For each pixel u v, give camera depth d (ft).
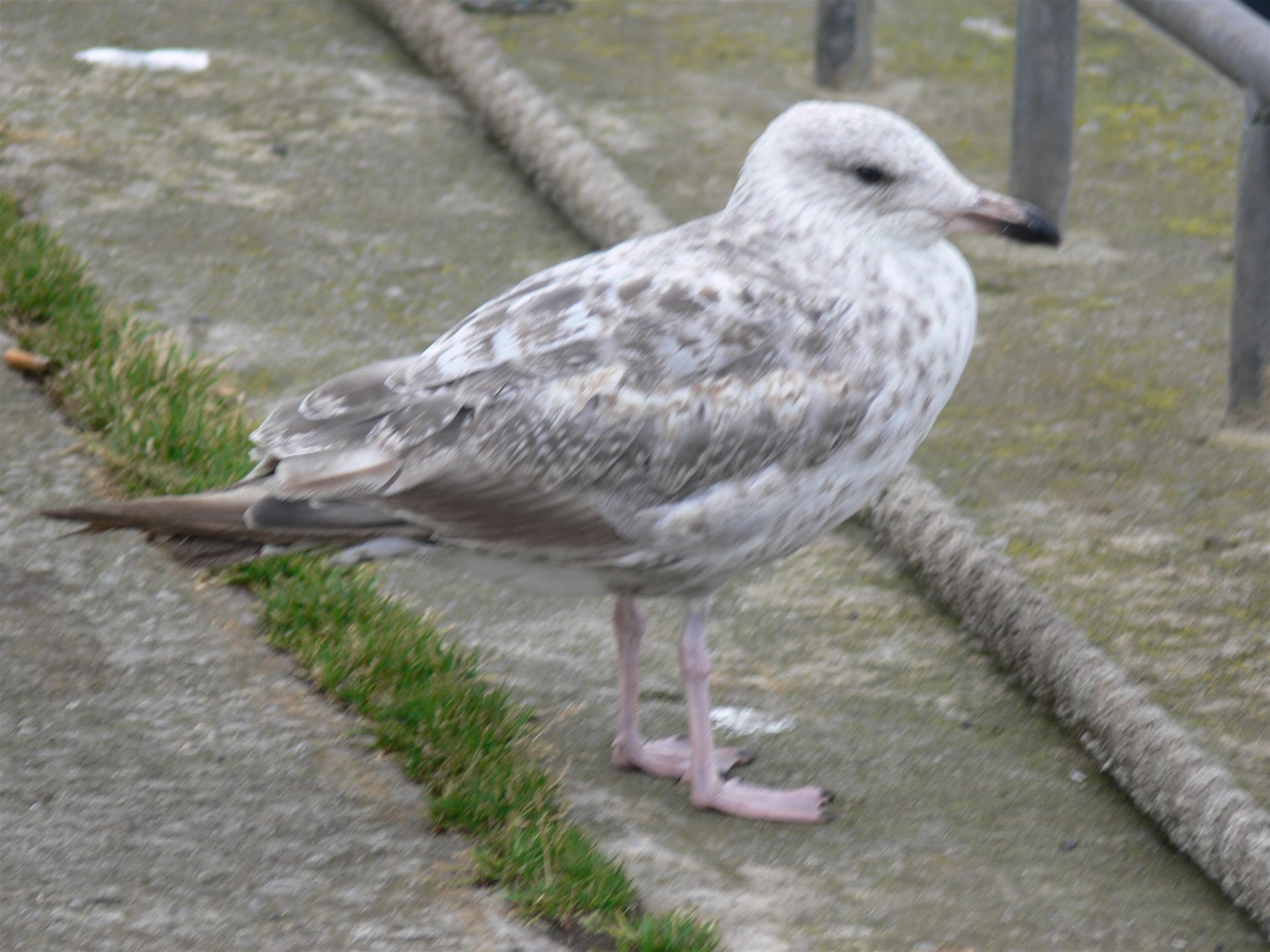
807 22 55.21
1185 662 29.09
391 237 42.65
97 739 25.73
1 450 32.09
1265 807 25.59
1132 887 24.71
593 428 23.95
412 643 27.71
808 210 25.73
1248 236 34.60
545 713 28.04
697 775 25.96
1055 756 27.63
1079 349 38.78
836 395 24.63
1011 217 25.79
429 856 23.95
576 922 22.88
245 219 42.73
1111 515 33.17
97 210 42.37
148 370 34.06
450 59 50.26
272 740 26.07
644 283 24.70
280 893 23.04
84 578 29.22
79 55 50.08
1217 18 33.99
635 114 48.88
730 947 22.62
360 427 24.25
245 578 29.37
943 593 31.12
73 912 22.40
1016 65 42.65
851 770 27.09
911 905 23.97
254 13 53.98
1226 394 36.83
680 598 26.55
